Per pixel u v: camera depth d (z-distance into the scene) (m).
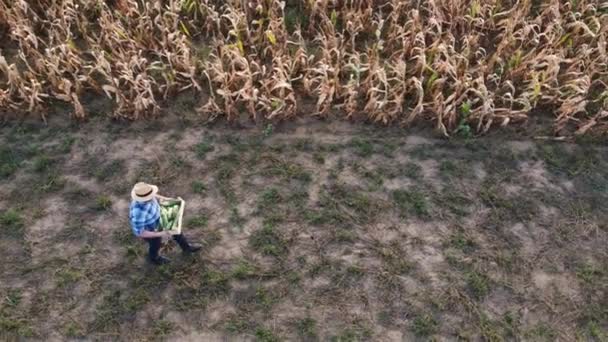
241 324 6.79
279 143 8.71
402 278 7.21
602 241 7.66
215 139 8.77
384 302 7.01
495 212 7.91
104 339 6.70
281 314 6.89
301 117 9.10
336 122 9.05
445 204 7.99
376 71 8.72
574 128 9.03
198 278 7.18
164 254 7.37
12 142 8.72
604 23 10.02
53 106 9.20
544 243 7.61
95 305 6.96
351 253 7.45
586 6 10.09
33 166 8.38
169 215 6.63
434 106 8.80
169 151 8.60
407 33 9.63
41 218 7.78
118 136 8.81
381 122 9.00
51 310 6.91
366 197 8.03
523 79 9.52
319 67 9.27
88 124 8.98
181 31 10.28
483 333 6.75
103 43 9.91
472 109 9.21
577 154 8.68
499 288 7.16
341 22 10.56
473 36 9.90
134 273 7.23
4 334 6.70
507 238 7.64
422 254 7.46
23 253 7.43
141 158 8.52
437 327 6.80
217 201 8.00
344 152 8.60
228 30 10.30
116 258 7.38
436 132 8.88
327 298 7.03
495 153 8.64
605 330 6.85
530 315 6.94
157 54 9.59
